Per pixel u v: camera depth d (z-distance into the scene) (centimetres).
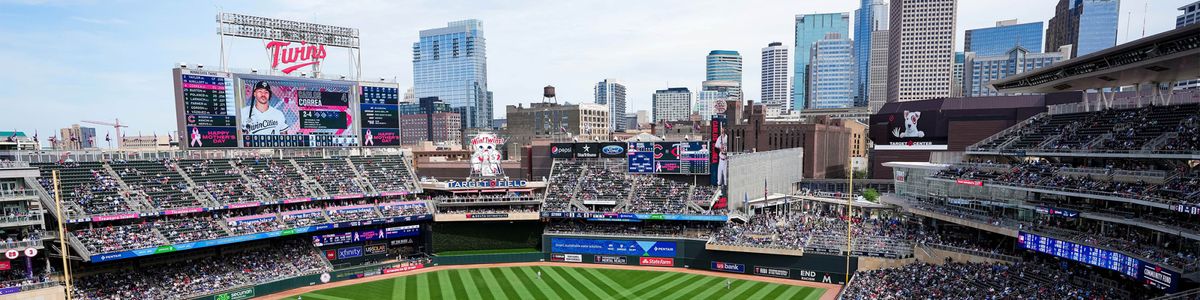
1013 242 5878
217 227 6288
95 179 6128
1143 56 4981
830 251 6450
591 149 8994
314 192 7212
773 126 11775
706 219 7269
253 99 7169
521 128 15988
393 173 8094
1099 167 5378
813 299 5806
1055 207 5356
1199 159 4331
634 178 8419
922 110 10206
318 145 7662
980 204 6284
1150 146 4894
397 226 7606
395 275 6975
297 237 7119
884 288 5431
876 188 9656
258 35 7375
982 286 5128
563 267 7338
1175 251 4444
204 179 6750
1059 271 5078
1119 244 4719
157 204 6134
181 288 5778
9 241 4944
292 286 6325
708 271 7019
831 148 12544
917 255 6116
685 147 8350
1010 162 6569
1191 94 5441
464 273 7056
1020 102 9706
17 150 6494
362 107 7975
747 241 6925
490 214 7619
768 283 6431
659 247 7294
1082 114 6206
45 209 5481
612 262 7456
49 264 5412
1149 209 4844
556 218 7912
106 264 5847
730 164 7831
